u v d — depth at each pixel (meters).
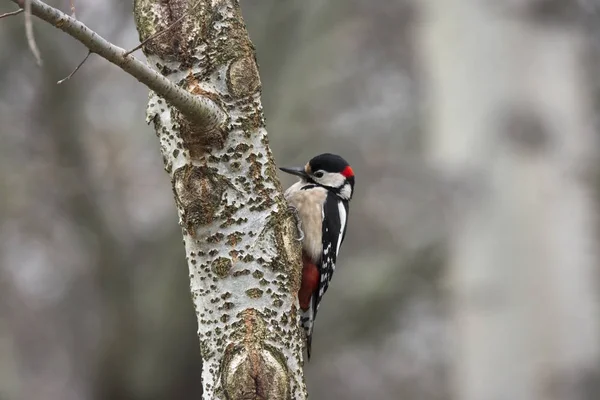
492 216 10.63
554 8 10.65
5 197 17.23
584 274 10.35
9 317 21.72
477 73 10.89
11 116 17.61
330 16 18.58
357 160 17.22
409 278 16.50
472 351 10.76
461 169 10.85
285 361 6.36
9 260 20.48
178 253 17.36
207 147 6.40
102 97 19.34
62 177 17.16
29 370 22.52
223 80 6.46
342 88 19.00
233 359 6.25
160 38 6.46
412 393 21.78
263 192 6.52
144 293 17.39
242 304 6.35
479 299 10.64
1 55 16.77
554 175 10.46
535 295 10.39
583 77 10.95
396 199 16.83
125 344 17.33
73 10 5.14
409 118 17.86
